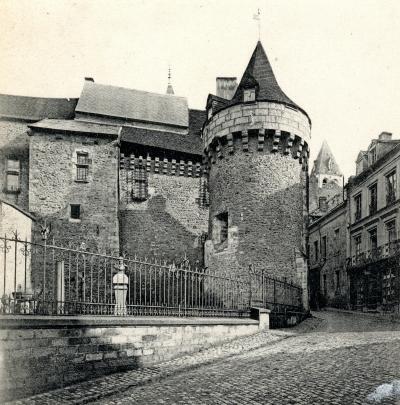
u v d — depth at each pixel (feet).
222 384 25.20
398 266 72.95
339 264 101.60
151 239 73.82
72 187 69.82
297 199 67.21
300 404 20.81
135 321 29.73
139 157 75.66
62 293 27.63
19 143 77.20
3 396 22.20
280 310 54.95
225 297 48.47
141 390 24.79
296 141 67.26
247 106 65.77
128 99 86.79
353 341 38.14
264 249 63.10
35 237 66.64
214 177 70.38
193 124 87.66
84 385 25.35
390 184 80.28
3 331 22.52
